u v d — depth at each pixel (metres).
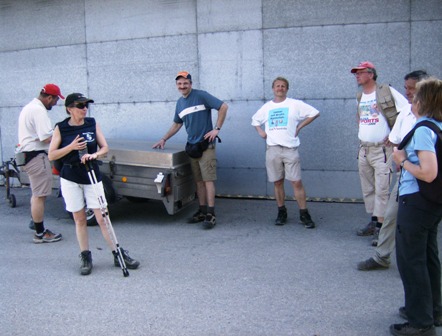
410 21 6.97
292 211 7.12
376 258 4.73
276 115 6.25
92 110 8.53
